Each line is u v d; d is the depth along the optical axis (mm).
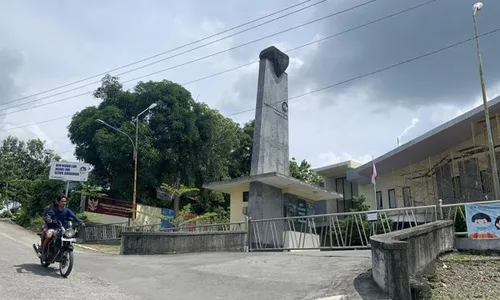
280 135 19750
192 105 34750
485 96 21469
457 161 26484
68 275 8977
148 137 30828
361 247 13320
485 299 7602
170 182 33281
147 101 32500
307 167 41250
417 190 29797
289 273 9227
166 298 7621
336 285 7859
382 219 13320
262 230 17281
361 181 35000
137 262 12055
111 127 28328
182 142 32938
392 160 29812
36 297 6938
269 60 20156
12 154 48500
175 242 15258
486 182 24109
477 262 10031
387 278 6992
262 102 19141
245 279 8898
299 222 19328
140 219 29188
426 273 8938
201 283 8742
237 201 20141
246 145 40500
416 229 9398
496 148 23828
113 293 7805
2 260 10281
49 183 29672
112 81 34438
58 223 9727
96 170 32969
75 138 32000
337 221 14234
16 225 28234
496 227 11125
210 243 15914
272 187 18891
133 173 30812
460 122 23734
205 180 35312
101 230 26328
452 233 11711
